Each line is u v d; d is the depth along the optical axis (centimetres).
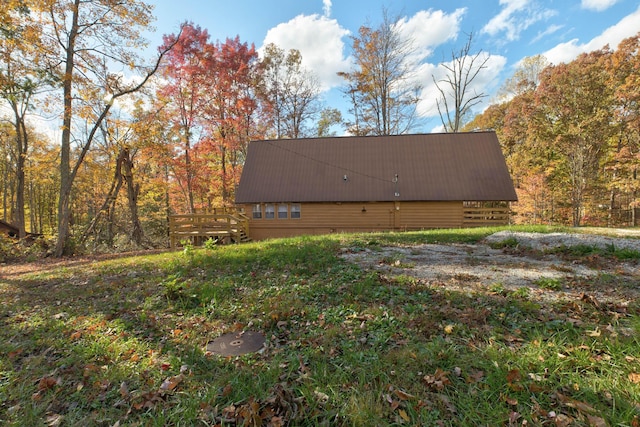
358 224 1723
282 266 575
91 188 2598
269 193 1775
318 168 1845
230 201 2536
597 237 660
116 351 303
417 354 252
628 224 2230
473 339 270
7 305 480
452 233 903
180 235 1298
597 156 2259
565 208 2372
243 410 204
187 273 588
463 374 223
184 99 2164
